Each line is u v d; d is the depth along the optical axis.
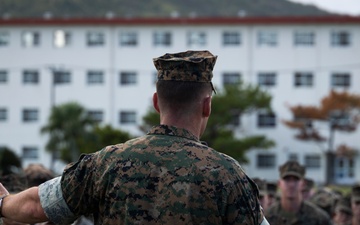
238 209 3.81
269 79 68.44
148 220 3.80
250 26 68.44
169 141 3.96
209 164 3.87
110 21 69.38
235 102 57.25
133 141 4.02
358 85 68.00
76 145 57.16
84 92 69.69
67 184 3.97
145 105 69.19
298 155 67.31
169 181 3.84
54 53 70.31
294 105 67.81
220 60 68.69
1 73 71.00
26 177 6.75
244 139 56.19
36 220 4.04
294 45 68.25
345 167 67.00
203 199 3.80
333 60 68.25
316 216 9.45
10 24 70.69
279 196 10.91
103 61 69.62
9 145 70.56
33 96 70.50
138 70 69.38
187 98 3.98
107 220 3.91
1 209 4.09
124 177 3.88
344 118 64.62
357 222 10.28
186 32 69.06
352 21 67.62
